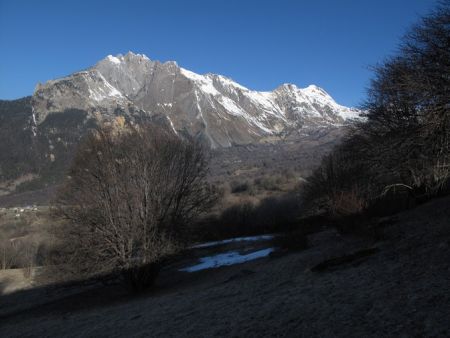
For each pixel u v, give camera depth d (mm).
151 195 20672
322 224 34969
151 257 20125
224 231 47875
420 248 11281
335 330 6777
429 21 15539
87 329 11414
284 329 7336
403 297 7652
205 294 13242
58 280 20062
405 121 18766
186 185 21875
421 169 20750
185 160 21984
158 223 20688
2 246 50500
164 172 21109
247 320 8320
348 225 19688
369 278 9641
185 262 29141
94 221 19938
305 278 11797
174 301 13172
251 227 48781
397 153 20156
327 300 8531
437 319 6320
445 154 16172
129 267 20000
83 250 19688
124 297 19953
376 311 7223
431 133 15336
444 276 8383
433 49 15117
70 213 20109
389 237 14125
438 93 14508
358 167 26266
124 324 10859
